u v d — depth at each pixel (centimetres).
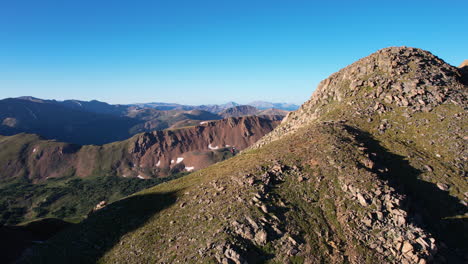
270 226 5278
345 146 7525
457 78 10438
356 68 12356
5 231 7750
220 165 9925
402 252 4669
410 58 11369
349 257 4700
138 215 7338
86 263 5703
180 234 5734
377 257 4644
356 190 5894
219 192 6862
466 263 4903
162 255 5300
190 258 4884
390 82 10575
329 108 11506
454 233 5553
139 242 5922
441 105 9106
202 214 6147
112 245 6191
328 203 5831
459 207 6053
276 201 5947
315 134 8738
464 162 7150
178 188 8506
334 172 6562
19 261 6366
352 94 11262
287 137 9994
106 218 7638
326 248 4872
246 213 5600
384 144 8188
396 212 5312
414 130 8569
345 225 5303
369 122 9338
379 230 5106
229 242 4941
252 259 4712
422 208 6025
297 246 4906
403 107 9500
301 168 6975
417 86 9919
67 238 7075
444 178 6756
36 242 7925
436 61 11219
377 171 6594
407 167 7175
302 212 5666
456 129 8100
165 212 6981
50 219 10256
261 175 6850
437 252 4778
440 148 7725
